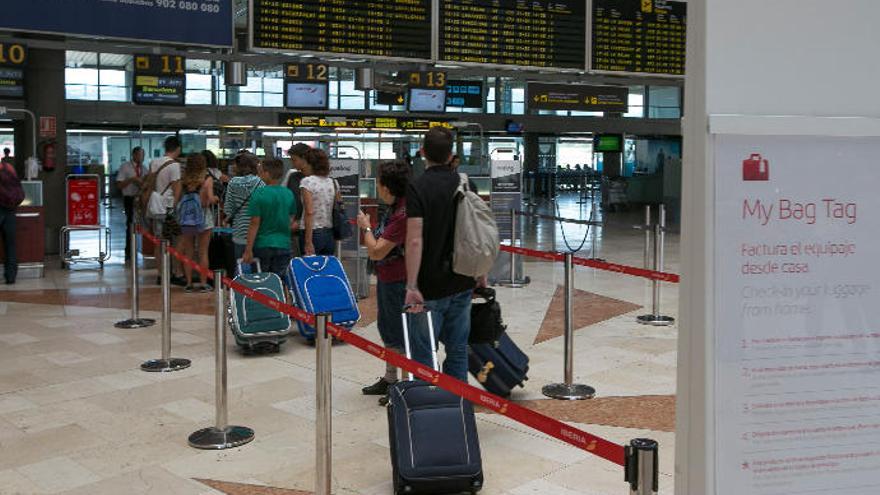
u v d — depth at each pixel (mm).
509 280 11195
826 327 2248
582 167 35312
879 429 2281
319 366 3902
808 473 2256
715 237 2178
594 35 12633
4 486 4344
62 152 14695
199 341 7652
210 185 10359
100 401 5812
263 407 5660
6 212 11062
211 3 10594
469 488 4082
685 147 2258
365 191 12109
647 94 33781
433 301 4691
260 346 7223
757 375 2221
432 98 15484
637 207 29516
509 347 5754
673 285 10992
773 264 2211
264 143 18344
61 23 9828
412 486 4012
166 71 14078
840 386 2258
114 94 27531
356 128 19328
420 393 4180
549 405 5652
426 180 4617
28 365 6785
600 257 14391
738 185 2182
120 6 10109
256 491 4266
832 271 2244
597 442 2848
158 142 28016
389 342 5625
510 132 28516
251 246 7594
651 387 6086
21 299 9914
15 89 14156
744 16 2162
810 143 2211
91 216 13211
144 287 10891
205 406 5691
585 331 8102
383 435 5090
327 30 11070
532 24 12234
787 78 2197
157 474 4500
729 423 2215
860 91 2248
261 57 12117
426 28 11609
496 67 12062
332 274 7516
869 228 2256
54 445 4953
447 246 4672
